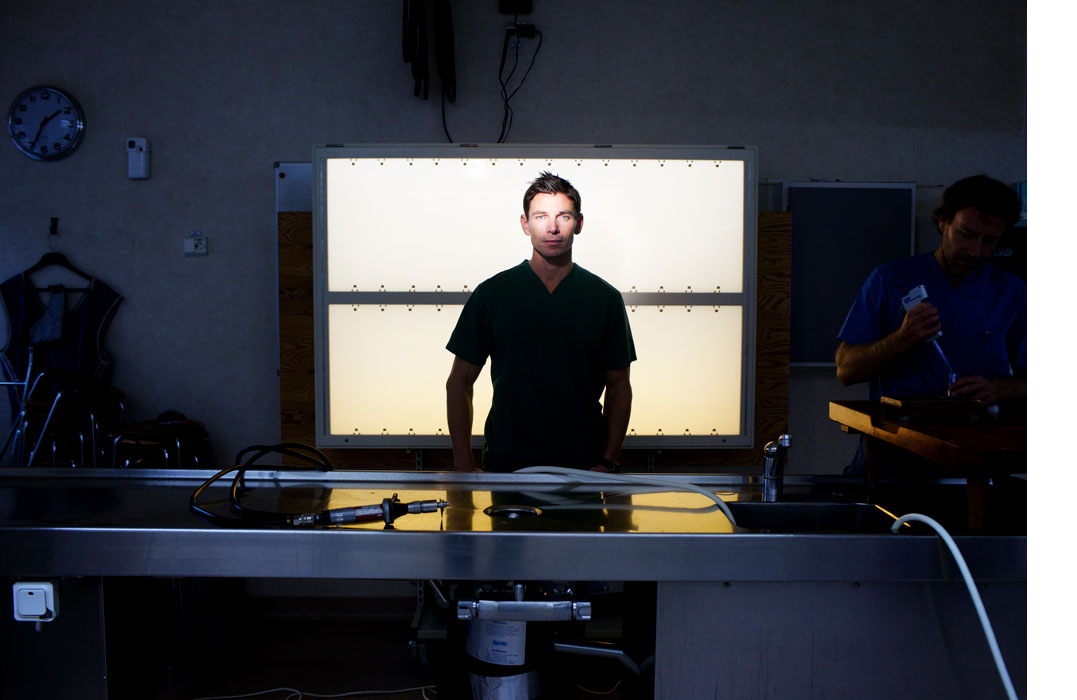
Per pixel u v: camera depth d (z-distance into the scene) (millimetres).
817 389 3848
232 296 3824
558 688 1314
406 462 3324
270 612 3688
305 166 3605
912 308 2037
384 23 3750
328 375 3229
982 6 3807
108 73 3756
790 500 1510
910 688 1219
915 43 3803
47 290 3818
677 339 3227
